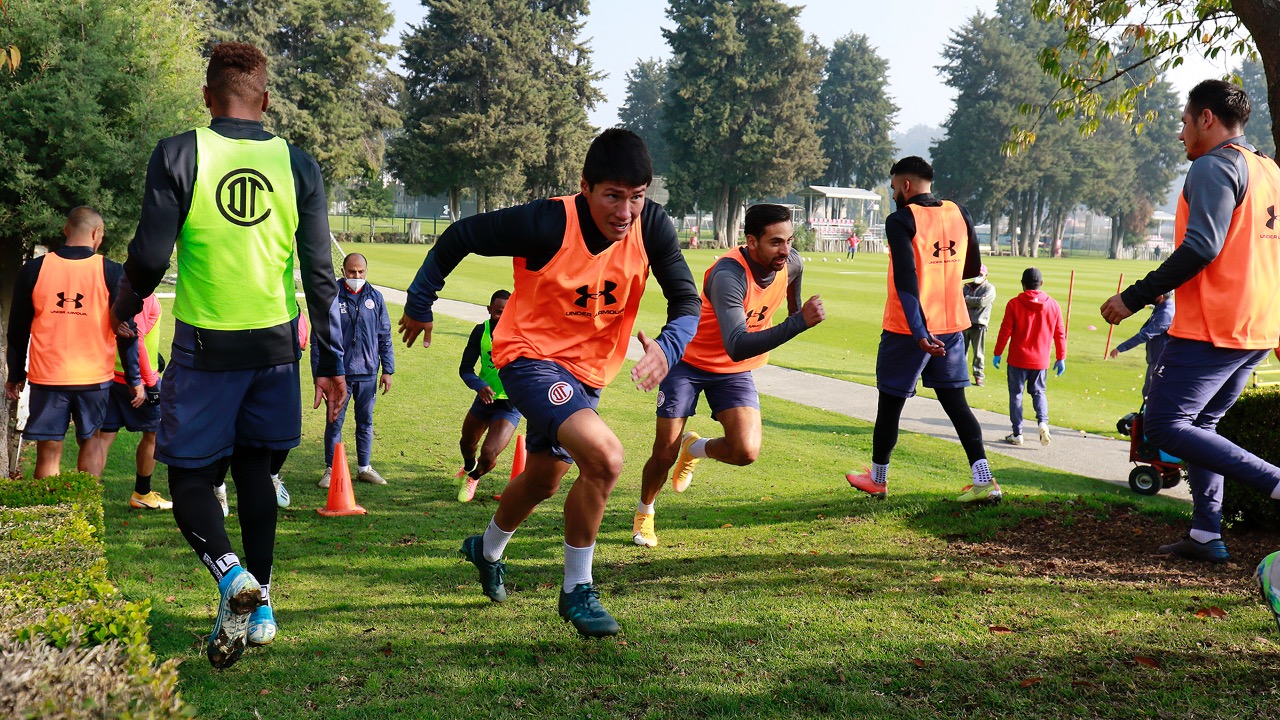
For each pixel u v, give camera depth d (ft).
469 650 12.32
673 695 10.55
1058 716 9.57
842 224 278.87
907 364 20.16
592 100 224.12
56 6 42.83
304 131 182.50
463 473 23.62
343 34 183.52
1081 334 71.15
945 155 276.41
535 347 11.48
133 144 43.96
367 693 10.88
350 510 21.85
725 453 18.62
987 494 19.61
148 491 21.75
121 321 10.87
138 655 6.18
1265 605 12.68
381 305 25.61
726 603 13.97
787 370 50.90
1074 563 15.55
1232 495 17.34
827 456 30.68
